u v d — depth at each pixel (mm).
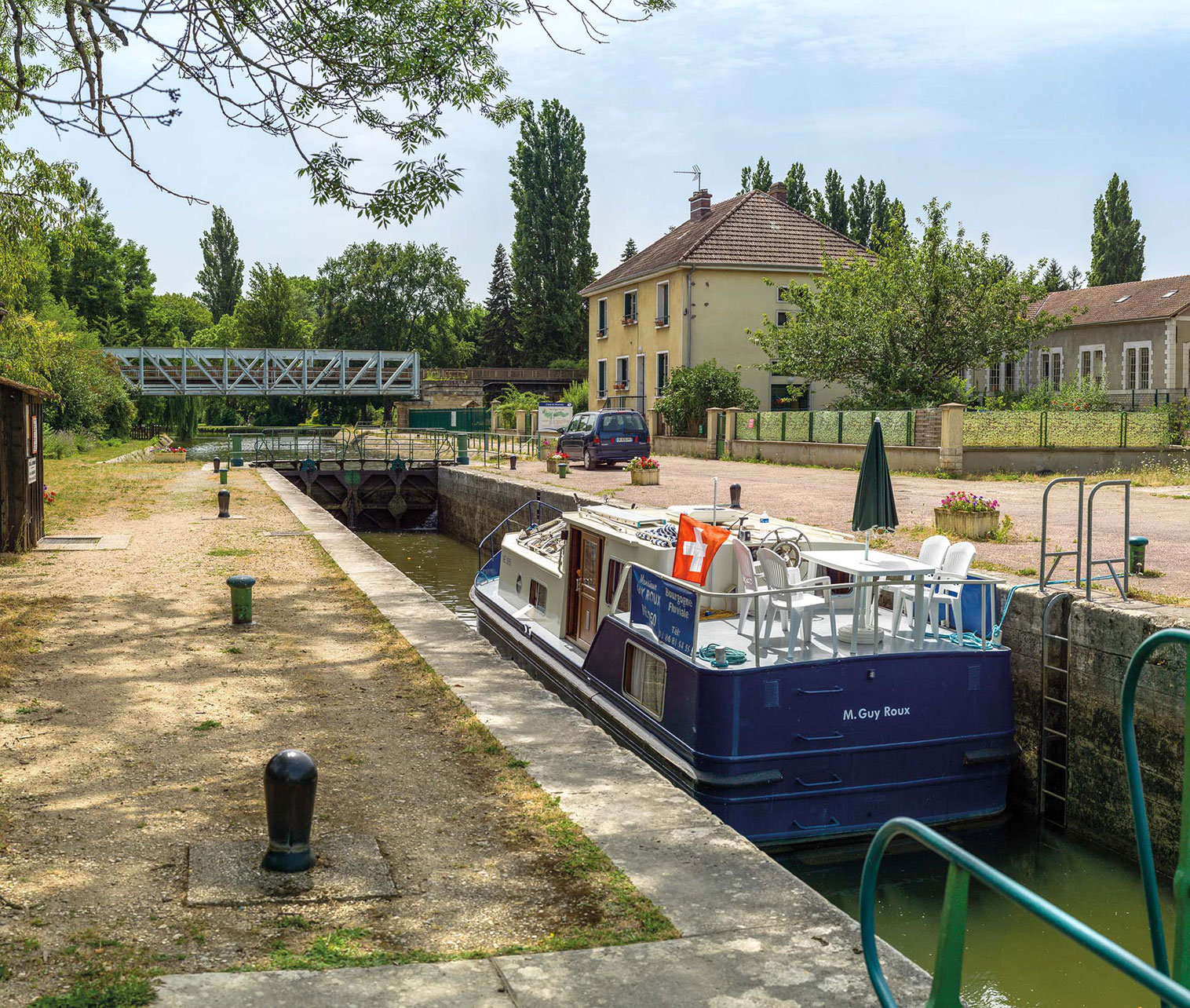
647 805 5762
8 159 19094
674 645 8711
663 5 9039
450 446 41062
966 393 32656
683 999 3777
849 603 10117
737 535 10602
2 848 5059
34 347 28500
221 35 8883
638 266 46156
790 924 4383
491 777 6223
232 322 110375
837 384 42781
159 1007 3607
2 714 7402
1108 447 26859
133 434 60000
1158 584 10945
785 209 44969
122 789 5957
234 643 9891
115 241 75750
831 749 8211
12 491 15836
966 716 8602
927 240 32562
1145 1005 6055
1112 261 63375
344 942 4168
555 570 12414
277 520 20828
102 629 10406
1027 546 14023
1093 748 8914
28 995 3664
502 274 101438
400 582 13531
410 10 9828
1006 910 7352
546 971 3951
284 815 4820
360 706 7797
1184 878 2914
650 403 44812
